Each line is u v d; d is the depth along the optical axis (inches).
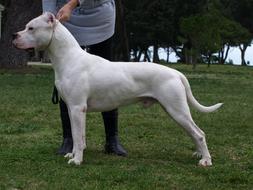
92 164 241.3
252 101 555.2
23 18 938.1
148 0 1894.7
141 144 296.5
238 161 257.1
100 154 266.2
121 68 241.4
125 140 307.6
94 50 269.7
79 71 237.0
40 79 759.7
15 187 202.5
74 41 242.8
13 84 670.5
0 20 1434.5
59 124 356.5
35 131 331.0
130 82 240.1
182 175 223.9
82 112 237.8
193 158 259.3
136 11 1894.7
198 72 1314.0
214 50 1621.6
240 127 368.5
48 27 237.8
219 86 773.3
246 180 218.1
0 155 251.4
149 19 1919.3
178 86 240.1
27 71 940.0
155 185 207.6
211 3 2290.8
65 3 266.2
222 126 370.3
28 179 212.2
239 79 1016.9
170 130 343.3
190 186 208.2
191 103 247.8
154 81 240.7
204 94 626.2
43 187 202.4
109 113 265.6
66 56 239.6
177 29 1934.1
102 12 265.6
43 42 238.8
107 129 268.1
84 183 208.1
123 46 919.7
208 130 353.1
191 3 1895.9
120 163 244.2
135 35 1966.0
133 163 245.4
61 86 240.2
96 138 311.1
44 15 239.0
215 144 303.0
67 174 219.6
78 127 237.9
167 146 291.6
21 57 967.6
